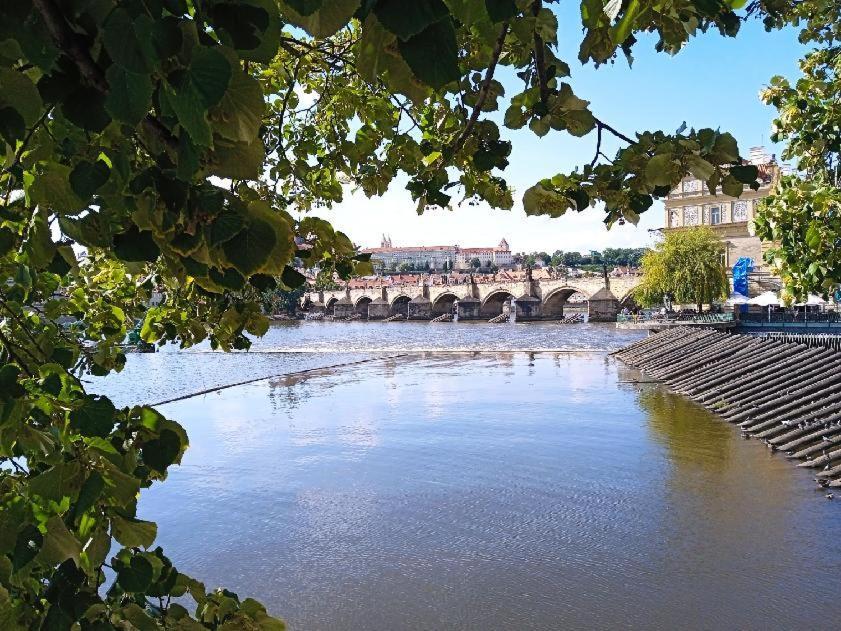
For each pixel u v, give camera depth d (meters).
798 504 16.55
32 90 1.18
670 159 1.78
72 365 2.76
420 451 23.53
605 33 1.65
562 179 1.90
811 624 11.30
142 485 2.14
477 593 12.90
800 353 36.19
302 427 28.69
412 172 3.39
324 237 2.95
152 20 1.01
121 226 1.63
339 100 3.68
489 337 85.75
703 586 12.74
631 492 18.23
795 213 6.75
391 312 153.50
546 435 25.45
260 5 1.08
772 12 2.45
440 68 1.10
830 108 6.73
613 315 106.94
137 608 1.99
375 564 14.32
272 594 13.23
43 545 1.70
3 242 1.87
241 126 1.16
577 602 12.41
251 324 3.56
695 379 37.72
